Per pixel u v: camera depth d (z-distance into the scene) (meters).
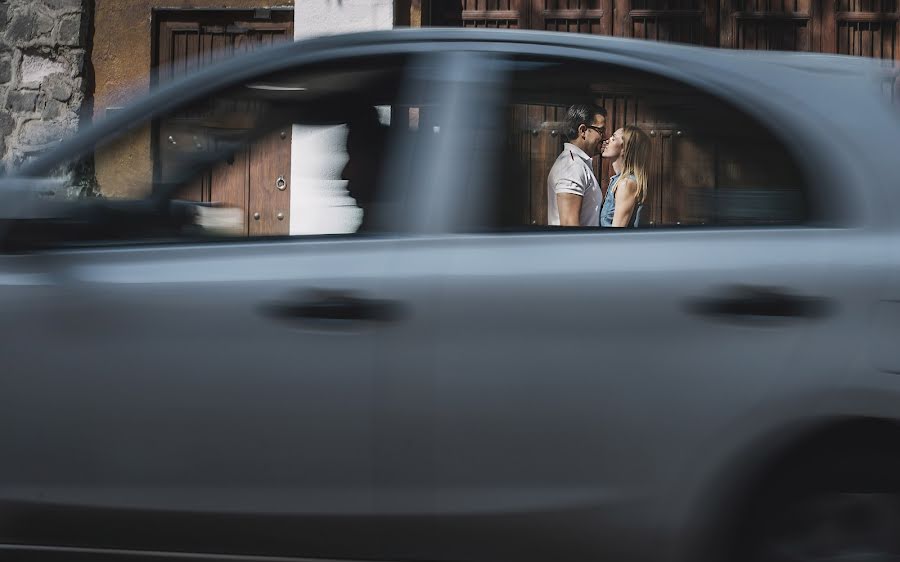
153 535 3.11
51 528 3.15
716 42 9.98
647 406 2.91
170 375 3.07
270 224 3.26
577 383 2.94
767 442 2.88
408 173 3.18
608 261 3.00
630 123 3.17
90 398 3.11
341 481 3.01
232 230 3.24
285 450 3.03
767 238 2.99
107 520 3.12
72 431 3.12
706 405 2.89
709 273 2.95
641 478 2.92
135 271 3.14
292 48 3.36
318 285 3.05
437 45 3.31
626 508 2.92
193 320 3.08
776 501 2.93
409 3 10.21
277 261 3.11
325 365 3.01
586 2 10.10
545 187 3.14
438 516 2.98
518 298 2.98
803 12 9.88
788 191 3.03
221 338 3.06
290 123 3.29
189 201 3.26
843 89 3.16
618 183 3.14
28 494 3.14
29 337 3.14
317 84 3.31
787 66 3.22
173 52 10.53
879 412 2.84
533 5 10.16
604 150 3.18
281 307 3.05
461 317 2.99
